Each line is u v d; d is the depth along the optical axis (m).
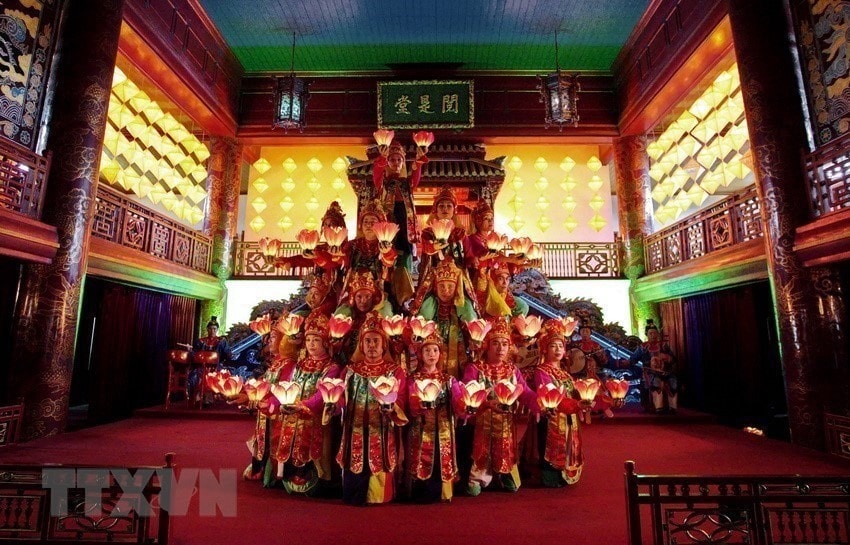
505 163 13.62
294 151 14.19
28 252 5.95
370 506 3.39
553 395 3.43
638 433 7.04
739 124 9.19
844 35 6.09
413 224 4.44
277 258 4.42
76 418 9.02
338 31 11.37
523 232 13.74
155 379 9.71
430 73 12.74
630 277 11.80
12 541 2.55
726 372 8.95
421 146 4.49
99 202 7.77
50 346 6.20
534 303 10.84
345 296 4.02
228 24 11.06
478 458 3.69
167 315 10.20
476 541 2.79
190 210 11.47
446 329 4.02
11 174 5.99
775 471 4.64
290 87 10.62
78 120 6.73
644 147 12.23
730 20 7.29
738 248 7.81
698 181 11.30
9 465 2.60
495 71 12.80
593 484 4.04
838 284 5.88
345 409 3.55
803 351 5.96
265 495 3.65
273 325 4.36
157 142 10.52
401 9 10.65
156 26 8.77
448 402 3.63
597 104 12.54
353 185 11.63
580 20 11.02
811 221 6.11
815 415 5.79
